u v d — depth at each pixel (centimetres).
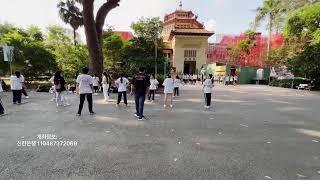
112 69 3281
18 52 2473
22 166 549
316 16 3050
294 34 3359
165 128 917
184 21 6097
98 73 2381
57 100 1423
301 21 3181
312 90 3131
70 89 2202
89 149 667
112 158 605
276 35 4700
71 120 1028
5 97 1753
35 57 2608
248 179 506
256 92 2614
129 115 1160
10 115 1118
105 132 843
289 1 3925
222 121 1073
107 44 3488
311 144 758
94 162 578
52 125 933
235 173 533
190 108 1420
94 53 2375
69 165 558
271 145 737
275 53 4312
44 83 2916
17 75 1460
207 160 604
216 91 2644
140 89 1079
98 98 1802
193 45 5750
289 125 1023
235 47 5481
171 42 6103
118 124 969
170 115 1184
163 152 654
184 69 5844
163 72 2866
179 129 906
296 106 1608
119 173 521
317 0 3462
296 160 619
